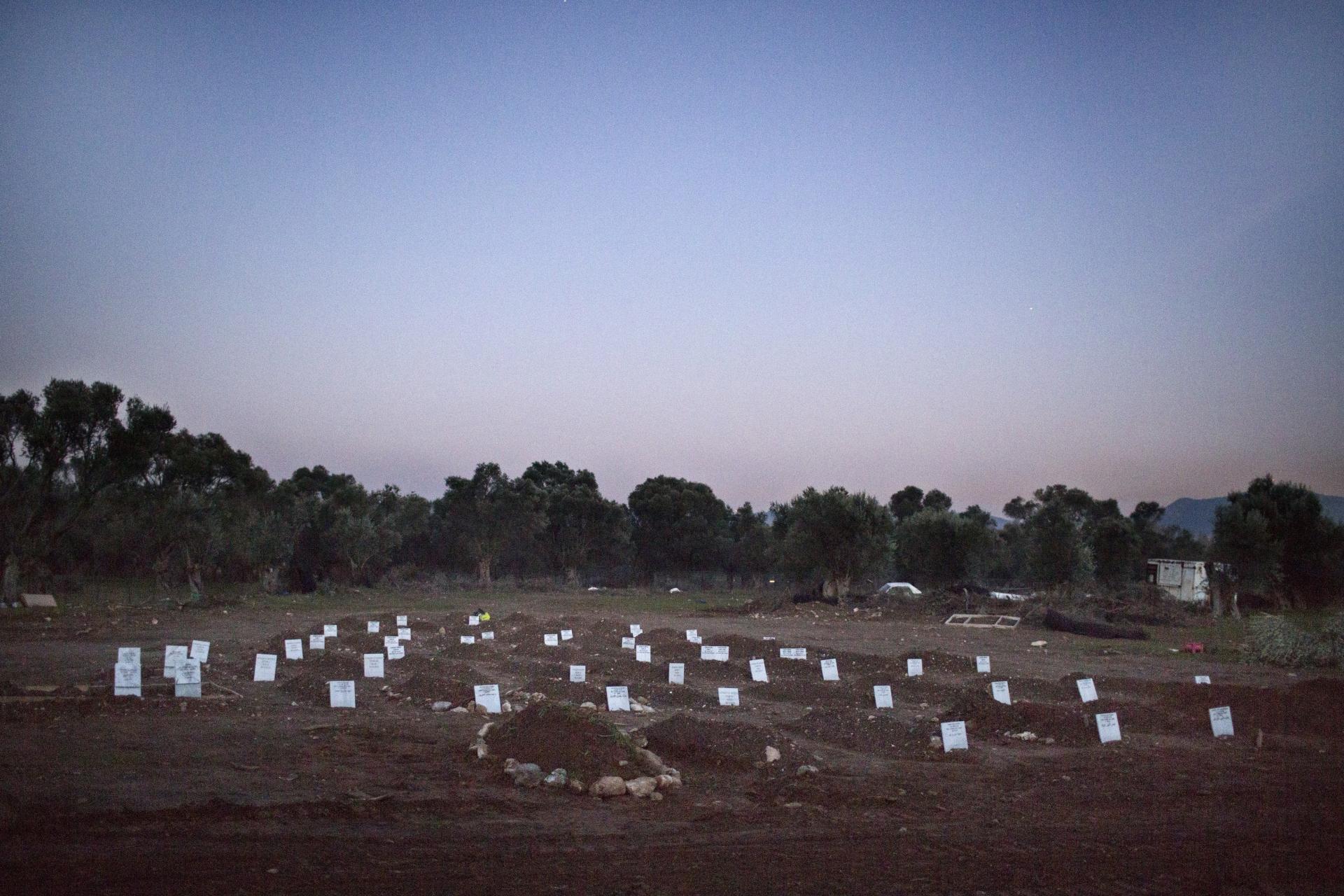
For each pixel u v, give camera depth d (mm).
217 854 7906
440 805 9844
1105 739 14477
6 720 13781
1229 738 14992
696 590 72500
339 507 62438
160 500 47344
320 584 55562
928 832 9336
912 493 97500
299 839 8438
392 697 17500
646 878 7723
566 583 73125
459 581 67250
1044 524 46688
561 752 11586
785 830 9320
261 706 16203
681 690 18500
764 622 39625
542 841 8727
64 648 24922
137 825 8648
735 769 11938
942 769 12539
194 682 16141
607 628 31031
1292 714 15883
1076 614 37781
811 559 48812
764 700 18672
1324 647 26203
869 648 29078
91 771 10773
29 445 39438
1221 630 39000
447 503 69625
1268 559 43938
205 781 10578
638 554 79625
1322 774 12344
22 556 40156
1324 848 8961
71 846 7949
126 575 58656
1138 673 23719
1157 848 8867
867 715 15242
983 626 38250
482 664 23250
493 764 11727
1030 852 8688
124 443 40844
